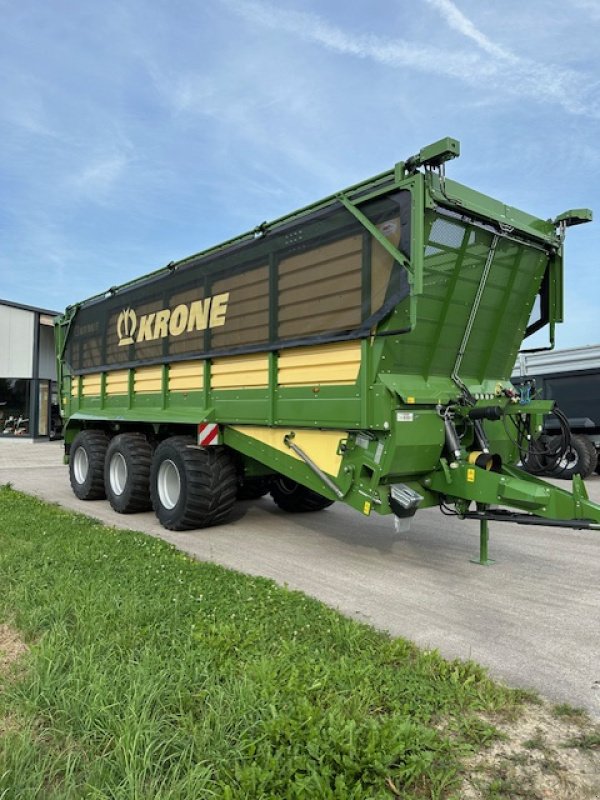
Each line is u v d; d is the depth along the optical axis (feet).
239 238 20.25
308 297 17.39
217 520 22.63
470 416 16.53
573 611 13.79
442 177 14.55
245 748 7.45
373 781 7.02
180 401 23.72
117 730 7.79
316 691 8.91
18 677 9.49
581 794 7.22
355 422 15.97
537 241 17.80
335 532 22.57
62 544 18.07
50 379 80.59
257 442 19.97
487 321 17.85
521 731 8.61
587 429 40.29
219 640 10.55
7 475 40.88
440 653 11.32
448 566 17.75
